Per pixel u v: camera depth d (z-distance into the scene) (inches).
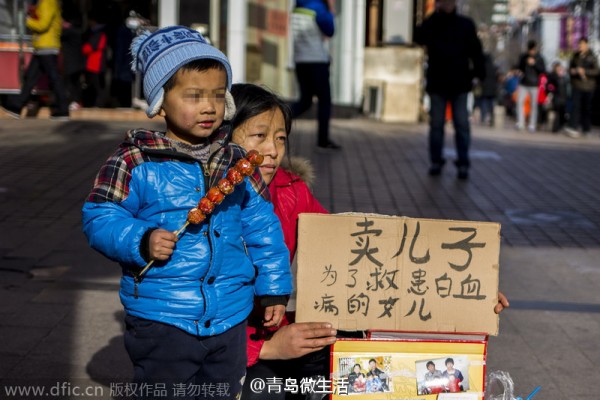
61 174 358.6
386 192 361.1
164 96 112.0
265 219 120.7
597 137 689.0
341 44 638.5
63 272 231.6
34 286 218.4
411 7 717.9
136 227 107.0
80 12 581.3
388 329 125.5
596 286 241.4
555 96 749.3
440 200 352.2
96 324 192.5
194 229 112.2
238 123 129.5
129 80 543.8
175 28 115.3
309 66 438.6
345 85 642.8
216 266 112.8
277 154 131.9
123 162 111.8
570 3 1660.9
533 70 733.3
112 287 220.2
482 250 126.0
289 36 588.1
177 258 111.1
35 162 380.8
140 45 116.0
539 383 169.9
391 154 461.4
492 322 125.6
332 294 125.4
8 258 243.4
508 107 1082.1
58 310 201.0
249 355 127.6
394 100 649.0
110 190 110.7
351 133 543.8
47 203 311.0
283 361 138.9
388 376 126.0
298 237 125.8
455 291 125.7
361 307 125.4
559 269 258.5
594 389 167.9
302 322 125.5
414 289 125.6
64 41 536.4
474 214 331.0
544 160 484.1
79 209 304.8
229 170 111.5
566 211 344.2
